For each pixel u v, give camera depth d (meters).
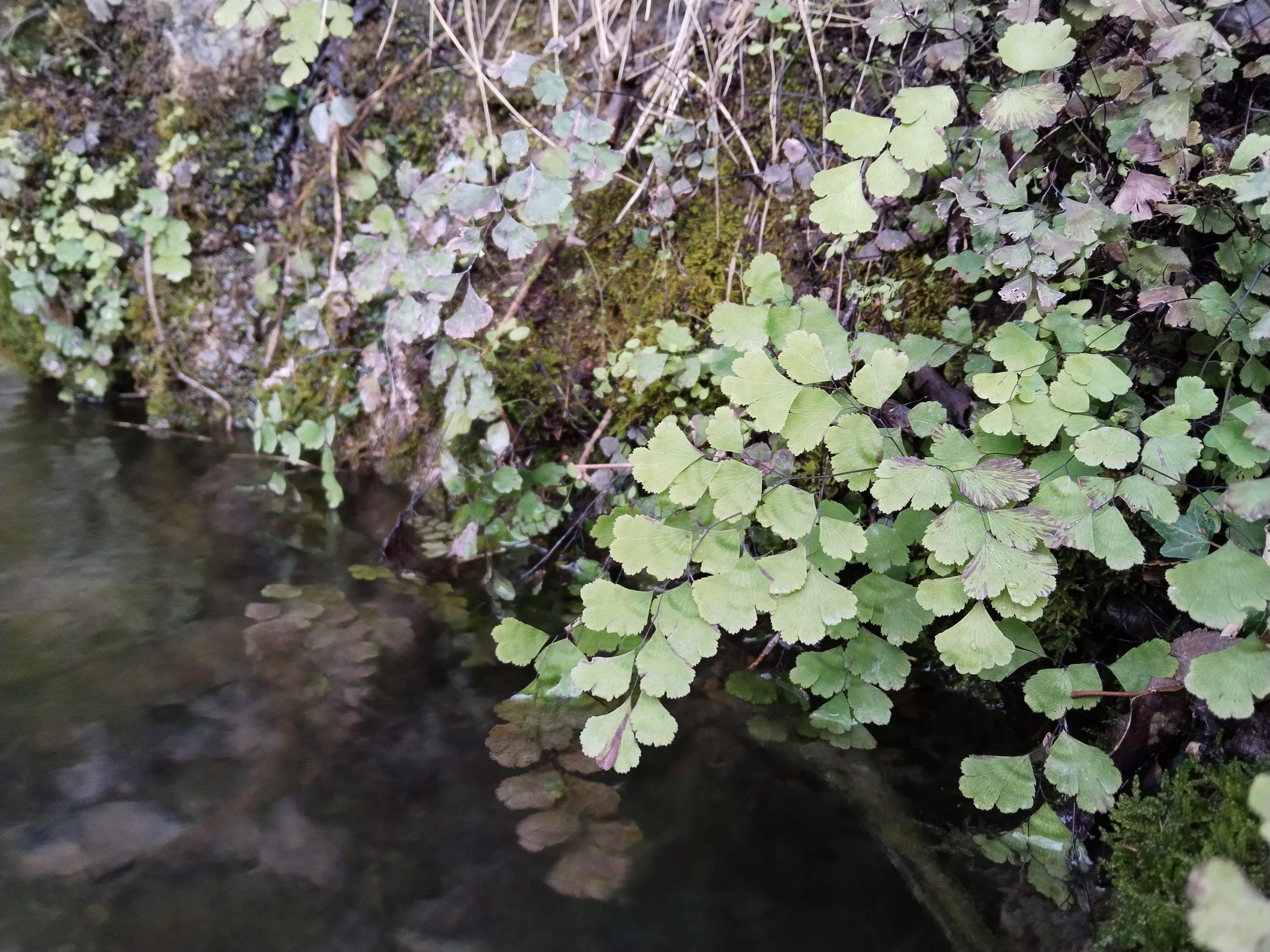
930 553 0.28
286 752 0.26
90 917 0.21
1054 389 0.23
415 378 0.38
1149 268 0.25
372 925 0.21
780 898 0.22
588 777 0.26
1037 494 0.23
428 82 0.38
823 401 0.24
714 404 0.33
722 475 0.24
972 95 0.28
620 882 0.23
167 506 0.37
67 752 0.25
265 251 0.41
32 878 0.22
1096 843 0.24
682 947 0.21
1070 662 0.30
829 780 0.26
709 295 0.34
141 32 0.41
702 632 0.24
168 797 0.24
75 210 0.42
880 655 0.26
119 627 0.30
